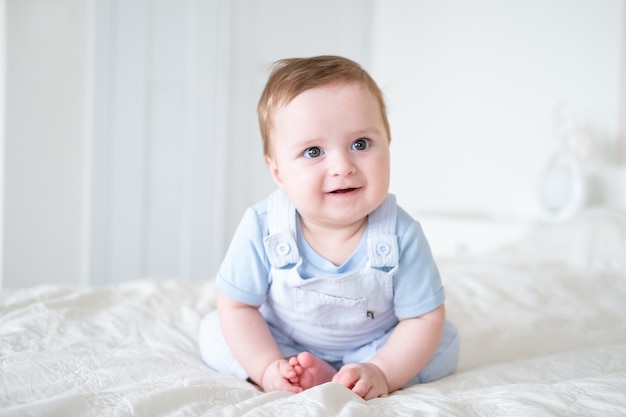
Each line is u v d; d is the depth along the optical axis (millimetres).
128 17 3061
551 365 987
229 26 3270
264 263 958
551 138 2701
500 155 2936
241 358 932
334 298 923
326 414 684
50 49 2904
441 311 951
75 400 708
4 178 2857
